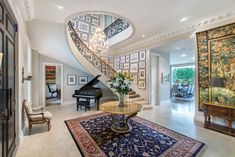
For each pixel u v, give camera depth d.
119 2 3.38
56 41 5.36
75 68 7.86
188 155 2.60
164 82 7.93
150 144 3.03
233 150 2.79
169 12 3.92
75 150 2.79
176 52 7.66
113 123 4.17
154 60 7.50
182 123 4.44
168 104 7.66
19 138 2.97
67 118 4.94
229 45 3.75
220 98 3.98
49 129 3.81
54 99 8.98
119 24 7.39
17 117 2.91
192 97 10.28
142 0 3.31
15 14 2.60
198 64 4.48
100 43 6.18
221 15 3.88
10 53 2.48
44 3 3.29
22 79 3.51
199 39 4.41
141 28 5.14
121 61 8.61
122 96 3.96
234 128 3.76
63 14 3.85
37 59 6.37
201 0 3.32
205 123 4.02
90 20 8.73
